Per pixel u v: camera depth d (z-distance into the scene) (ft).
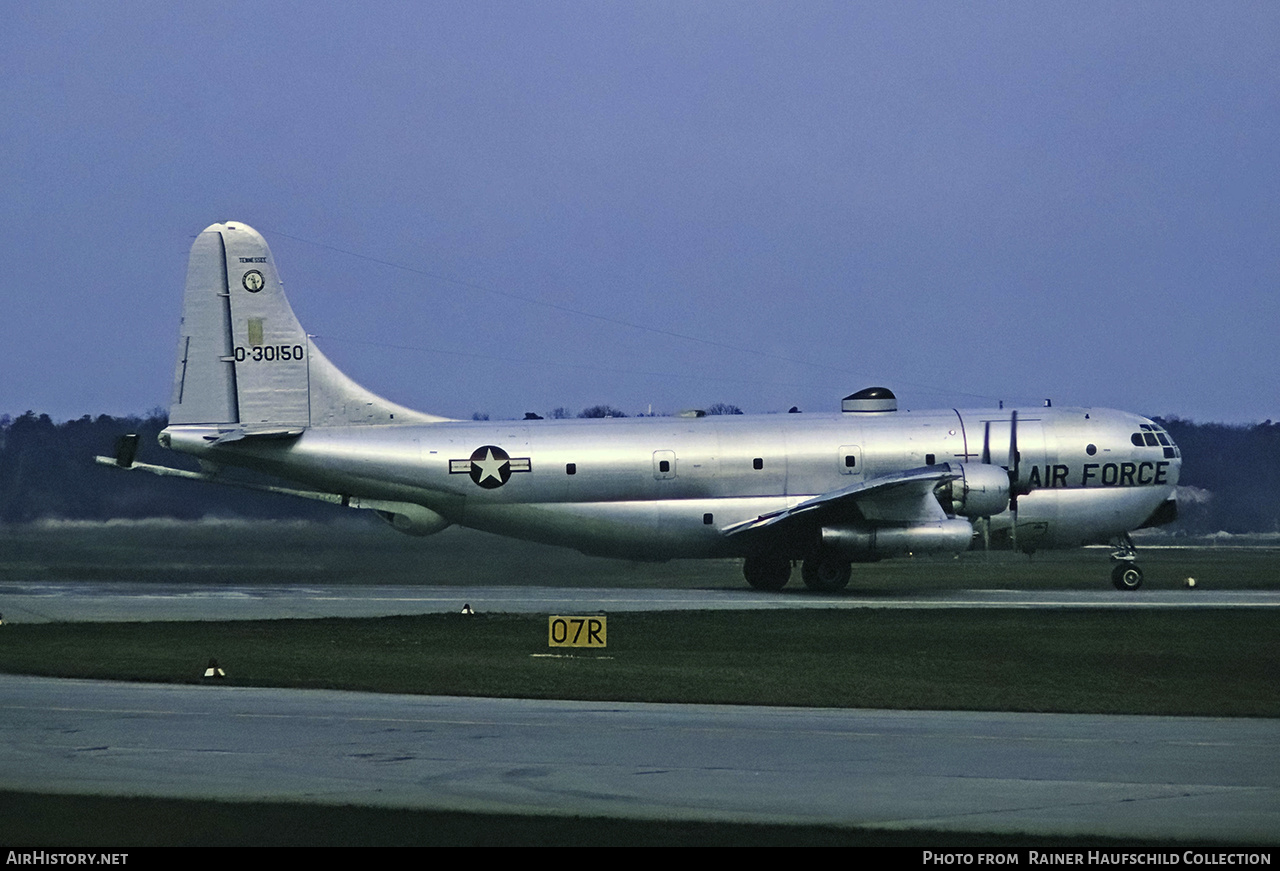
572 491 532.32
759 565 551.18
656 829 156.04
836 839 152.56
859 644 362.74
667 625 400.67
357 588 536.42
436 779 182.29
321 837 151.53
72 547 642.63
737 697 270.87
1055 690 290.97
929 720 243.60
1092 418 555.28
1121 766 196.65
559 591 526.57
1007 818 163.43
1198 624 406.41
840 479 539.70
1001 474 528.63
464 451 527.81
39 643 345.10
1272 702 279.69
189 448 522.47
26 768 187.32
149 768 187.73
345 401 532.32
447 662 318.65
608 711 247.91
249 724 226.17
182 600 470.39
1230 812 167.53
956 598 497.87
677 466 534.37
